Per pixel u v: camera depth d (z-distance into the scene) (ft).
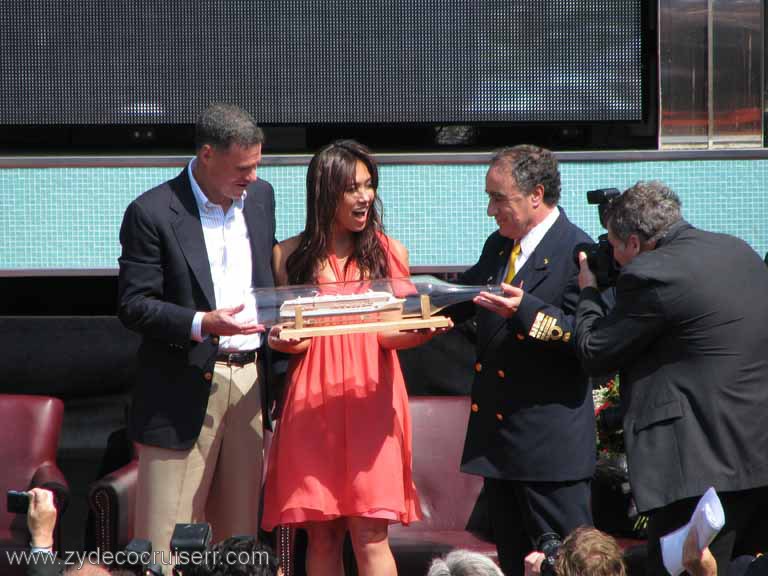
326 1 63.16
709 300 43.75
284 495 46.62
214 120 46.62
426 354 68.28
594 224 63.77
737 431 43.52
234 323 45.19
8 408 62.34
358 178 47.24
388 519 47.80
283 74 63.46
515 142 65.16
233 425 49.11
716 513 37.42
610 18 63.67
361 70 63.57
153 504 48.24
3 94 63.21
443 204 63.77
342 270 48.67
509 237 49.65
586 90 63.98
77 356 67.87
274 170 63.52
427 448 61.98
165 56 63.26
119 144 64.08
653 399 44.32
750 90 63.77
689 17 63.26
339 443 46.91
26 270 63.10
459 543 57.21
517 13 63.52
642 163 63.57
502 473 48.49
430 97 63.82
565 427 47.96
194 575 34.35
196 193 48.49
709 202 63.87
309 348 47.91
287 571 56.95
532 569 43.83
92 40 63.05
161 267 47.88
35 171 62.80
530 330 46.32
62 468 67.56
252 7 63.05
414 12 63.36
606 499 58.13
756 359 44.16
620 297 44.65
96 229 63.16
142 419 48.26
